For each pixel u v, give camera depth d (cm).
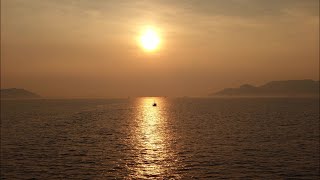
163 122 12644
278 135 8831
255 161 5684
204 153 6378
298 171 5034
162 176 4803
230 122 12550
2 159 5900
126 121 13138
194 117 15125
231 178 4688
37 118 14838
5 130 10256
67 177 4762
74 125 11650
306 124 11631
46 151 6656
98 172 5016
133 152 6494
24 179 4675
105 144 7456
